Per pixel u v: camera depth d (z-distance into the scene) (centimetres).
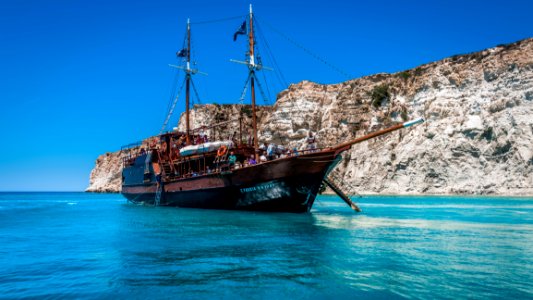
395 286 1081
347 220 2912
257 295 1013
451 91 9856
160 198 4894
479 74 9600
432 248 1656
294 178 3312
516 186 8312
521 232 2206
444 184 9206
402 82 11162
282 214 3428
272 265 1345
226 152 3928
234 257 1485
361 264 1350
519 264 1341
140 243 1845
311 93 13188
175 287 1084
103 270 1282
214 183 3869
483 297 984
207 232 2247
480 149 8994
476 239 1925
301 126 12688
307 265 1341
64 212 4369
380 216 3312
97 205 6219
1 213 4309
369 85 12012
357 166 10800
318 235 2086
